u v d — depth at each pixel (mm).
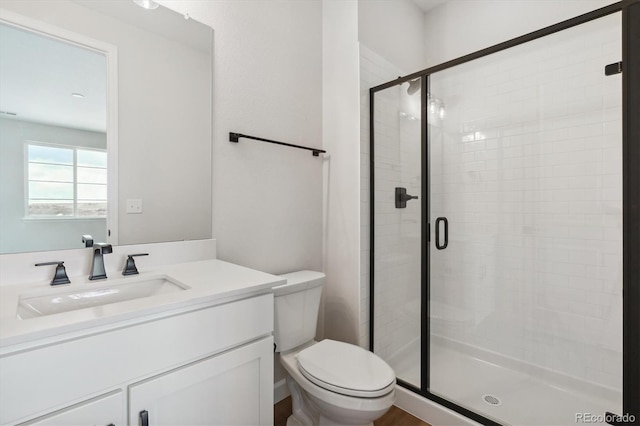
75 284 1019
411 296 1896
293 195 1909
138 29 1278
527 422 1467
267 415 1082
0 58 980
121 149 1229
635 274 1178
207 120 1481
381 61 2090
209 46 1491
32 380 631
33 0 1039
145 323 790
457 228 2102
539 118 1798
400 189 1930
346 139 1985
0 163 974
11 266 994
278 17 1819
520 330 1897
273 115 1789
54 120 1076
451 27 2414
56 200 1079
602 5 1796
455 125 2043
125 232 1236
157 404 809
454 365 1971
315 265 2059
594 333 1655
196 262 1399
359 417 1156
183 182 1401
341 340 2016
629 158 1191
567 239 1749
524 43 1627
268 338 1089
